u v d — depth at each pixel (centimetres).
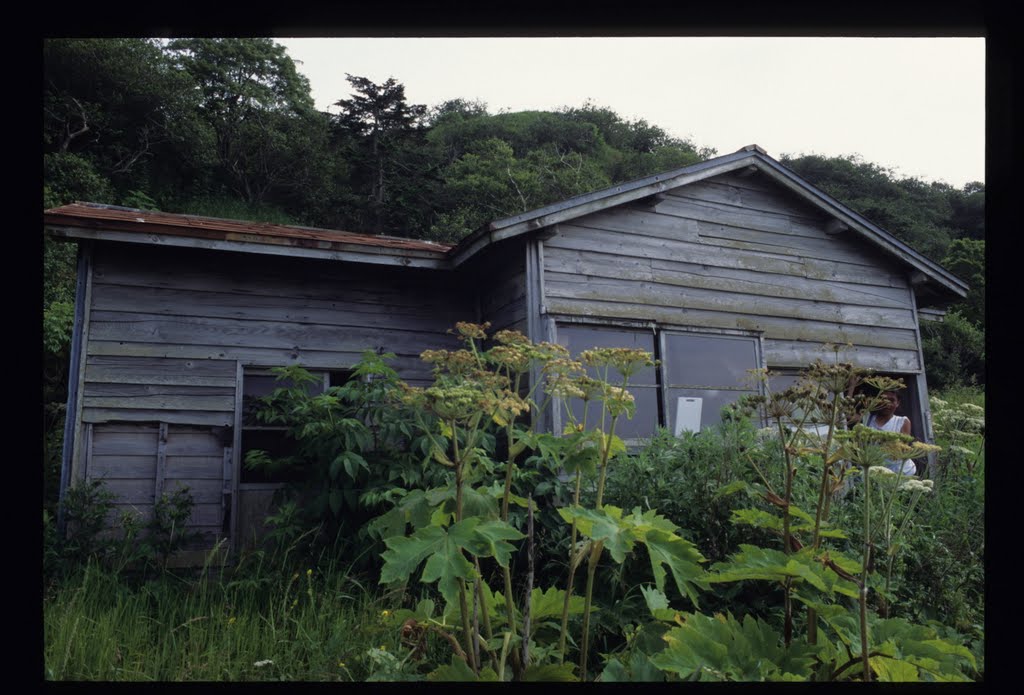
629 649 253
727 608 326
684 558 221
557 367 260
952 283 927
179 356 682
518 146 5234
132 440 657
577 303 709
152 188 3062
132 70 2872
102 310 663
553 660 277
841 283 880
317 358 737
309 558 540
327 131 3628
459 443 554
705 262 792
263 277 729
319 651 373
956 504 407
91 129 2767
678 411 734
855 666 205
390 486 539
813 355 836
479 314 810
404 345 779
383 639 377
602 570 376
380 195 3241
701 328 763
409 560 208
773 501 257
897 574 328
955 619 337
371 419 599
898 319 913
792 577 222
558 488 470
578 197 700
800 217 873
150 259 688
